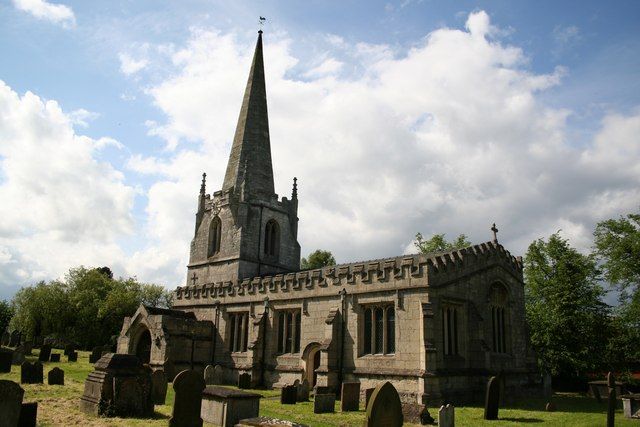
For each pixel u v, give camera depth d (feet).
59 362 152.05
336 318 115.96
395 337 106.11
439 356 102.22
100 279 273.95
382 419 53.06
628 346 163.22
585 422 79.71
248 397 66.23
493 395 82.23
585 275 167.32
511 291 130.93
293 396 94.32
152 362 132.67
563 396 134.51
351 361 111.96
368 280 113.39
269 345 131.34
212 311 150.00
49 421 60.44
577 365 157.48
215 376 125.70
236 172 171.12
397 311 106.52
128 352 142.31
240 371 135.33
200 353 143.74
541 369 160.66
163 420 64.34
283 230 172.65
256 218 164.66
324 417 77.05
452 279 110.11
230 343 143.84
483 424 76.33
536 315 170.09
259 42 192.65
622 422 81.66
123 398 67.05
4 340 204.54
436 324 103.55
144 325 141.59
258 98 182.91
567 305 165.58
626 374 164.25
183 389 59.16
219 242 167.53
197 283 168.35
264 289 136.56
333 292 119.65
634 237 158.71
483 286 120.37
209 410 66.90
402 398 100.63
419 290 104.17
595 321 164.45
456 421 78.79
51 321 249.96
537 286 175.52
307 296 125.29
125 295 253.03
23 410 54.29
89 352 213.05
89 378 70.44
